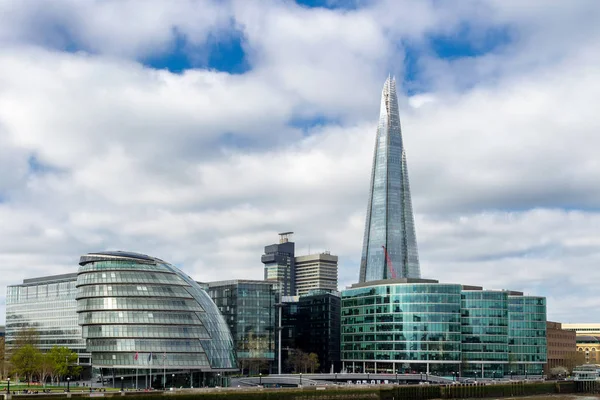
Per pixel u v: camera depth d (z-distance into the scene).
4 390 194.88
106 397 178.50
